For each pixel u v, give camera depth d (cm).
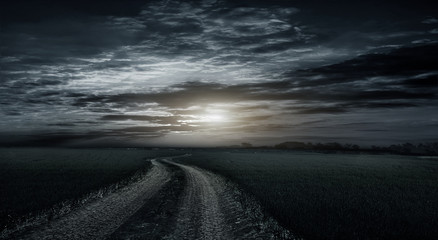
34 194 1900
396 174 3588
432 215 1428
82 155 8869
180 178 3086
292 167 4662
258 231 1145
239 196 1925
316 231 1122
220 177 3164
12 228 1156
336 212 1445
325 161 6831
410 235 1105
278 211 1434
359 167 4850
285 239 1057
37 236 1063
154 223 1245
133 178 3014
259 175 3288
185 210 1507
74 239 1028
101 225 1207
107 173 3431
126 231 1127
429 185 2558
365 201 1758
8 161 5500
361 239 1051
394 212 1477
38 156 7938
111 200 1770
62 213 1407
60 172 3419
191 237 1066
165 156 9525
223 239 1052
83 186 2295
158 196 1938
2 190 2053
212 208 1562
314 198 1828
